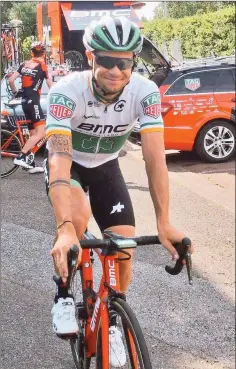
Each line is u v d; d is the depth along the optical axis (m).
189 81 8.52
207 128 8.59
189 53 15.37
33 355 3.18
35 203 6.39
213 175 7.98
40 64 7.54
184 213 6.14
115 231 2.60
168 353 3.29
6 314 3.64
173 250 2.15
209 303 3.97
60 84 2.37
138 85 2.44
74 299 2.59
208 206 6.39
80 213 2.38
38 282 4.18
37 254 4.73
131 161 8.76
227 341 3.46
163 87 8.48
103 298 2.27
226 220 5.88
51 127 2.30
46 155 2.65
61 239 1.98
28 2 13.51
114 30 2.13
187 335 3.52
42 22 13.02
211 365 3.18
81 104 2.38
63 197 2.12
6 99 8.85
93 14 12.27
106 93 2.29
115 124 2.50
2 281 4.16
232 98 8.59
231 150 8.73
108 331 2.21
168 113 8.41
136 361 2.08
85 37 2.22
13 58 11.47
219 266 4.65
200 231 5.54
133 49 2.16
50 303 3.84
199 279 4.38
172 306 3.90
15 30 11.77
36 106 7.61
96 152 2.62
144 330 3.55
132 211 2.68
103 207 2.67
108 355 2.19
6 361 3.11
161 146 2.39
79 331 2.59
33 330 3.45
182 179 7.76
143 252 4.93
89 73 2.40
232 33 14.11
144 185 7.29
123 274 2.59
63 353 3.21
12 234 5.22
